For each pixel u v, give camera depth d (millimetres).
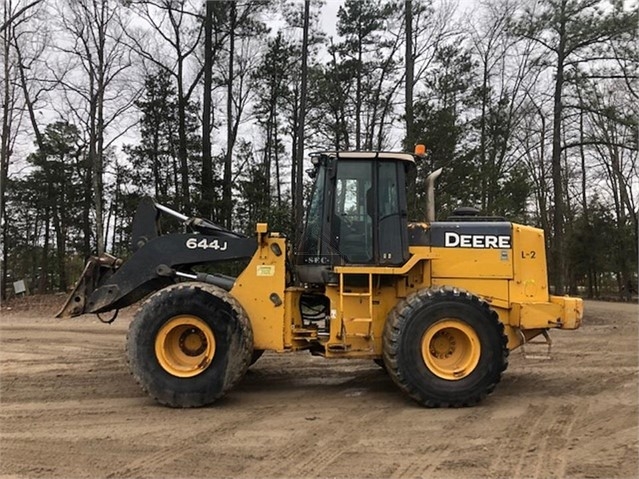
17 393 6832
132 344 6215
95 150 22953
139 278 6922
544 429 5527
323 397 6707
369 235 6715
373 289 6742
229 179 24203
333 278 6633
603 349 10203
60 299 19734
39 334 11500
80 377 7664
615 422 5742
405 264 6531
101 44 22641
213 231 7109
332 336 6527
